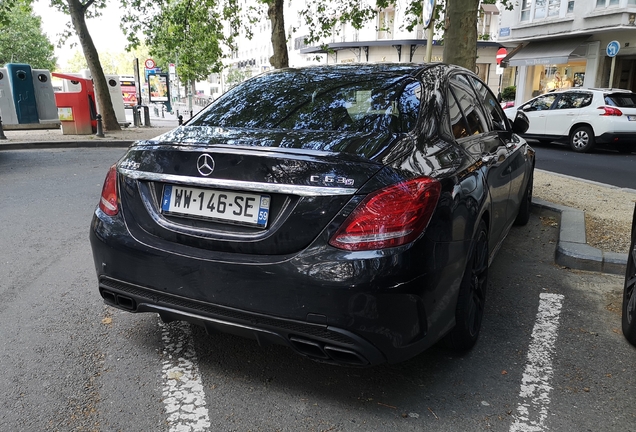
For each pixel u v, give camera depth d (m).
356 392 2.69
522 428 2.42
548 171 10.41
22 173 9.23
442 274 2.43
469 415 2.51
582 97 14.20
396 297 2.24
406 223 2.25
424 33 32.28
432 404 2.59
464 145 3.13
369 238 2.22
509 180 4.04
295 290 2.28
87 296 3.87
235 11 17.19
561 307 3.79
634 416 2.53
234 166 2.42
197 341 3.20
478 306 3.13
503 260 4.84
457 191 2.59
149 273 2.60
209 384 2.74
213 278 2.43
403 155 2.46
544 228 5.91
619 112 13.40
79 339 3.20
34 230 5.60
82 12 16.08
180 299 2.54
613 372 2.93
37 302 3.75
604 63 22.94
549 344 3.23
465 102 3.61
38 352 3.04
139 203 2.68
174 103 56.69
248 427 2.40
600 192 7.92
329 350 2.32
